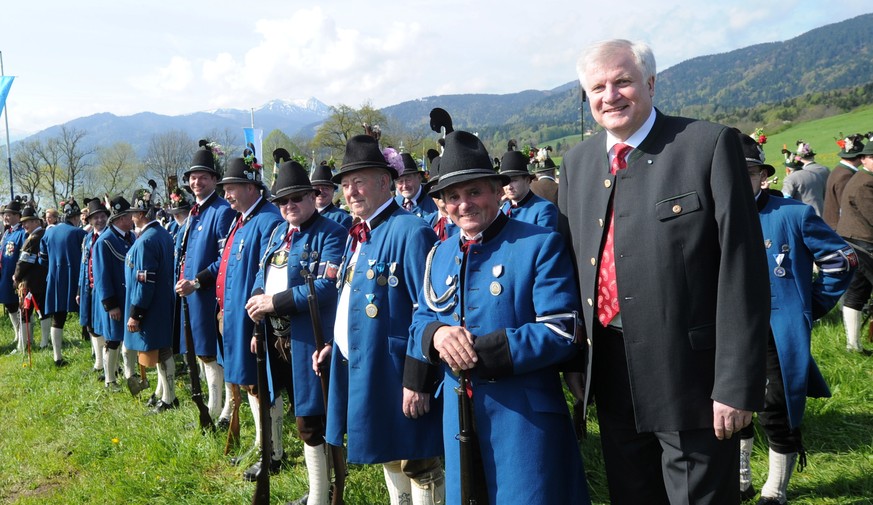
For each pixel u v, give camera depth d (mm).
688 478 2303
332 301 3986
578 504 2480
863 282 6086
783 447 3557
